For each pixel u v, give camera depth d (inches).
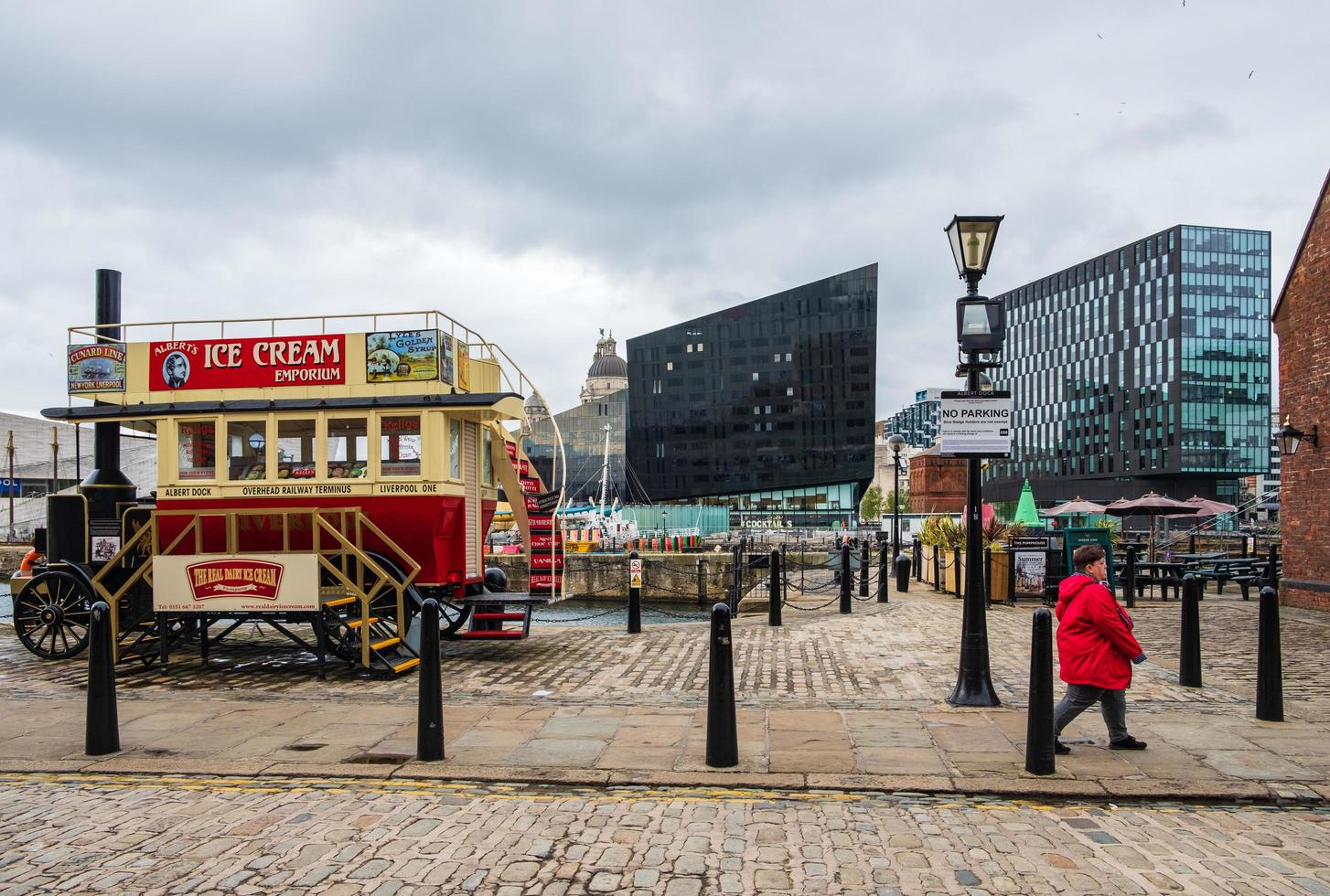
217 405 505.7
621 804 256.8
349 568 492.7
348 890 199.6
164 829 239.0
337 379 506.9
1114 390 4023.1
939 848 221.5
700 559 1557.6
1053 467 4475.9
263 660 511.2
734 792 266.7
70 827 242.1
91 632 313.4
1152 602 788.6
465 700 390.9
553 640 584.7
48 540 534.3
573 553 1589.6
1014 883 200.1
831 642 553.3
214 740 328.5
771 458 3061.0
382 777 282.8
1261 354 3720.5
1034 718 276.1
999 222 356.2
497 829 236.5
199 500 506.6
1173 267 3678.6
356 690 424.5
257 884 203.2
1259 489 4308.6
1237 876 203.5
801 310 3041.3
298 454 502.9
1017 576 757.3
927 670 454.9
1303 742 309.4
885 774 276.1
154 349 522.9
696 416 3132.4
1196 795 257.3
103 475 545.0
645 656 512.1
